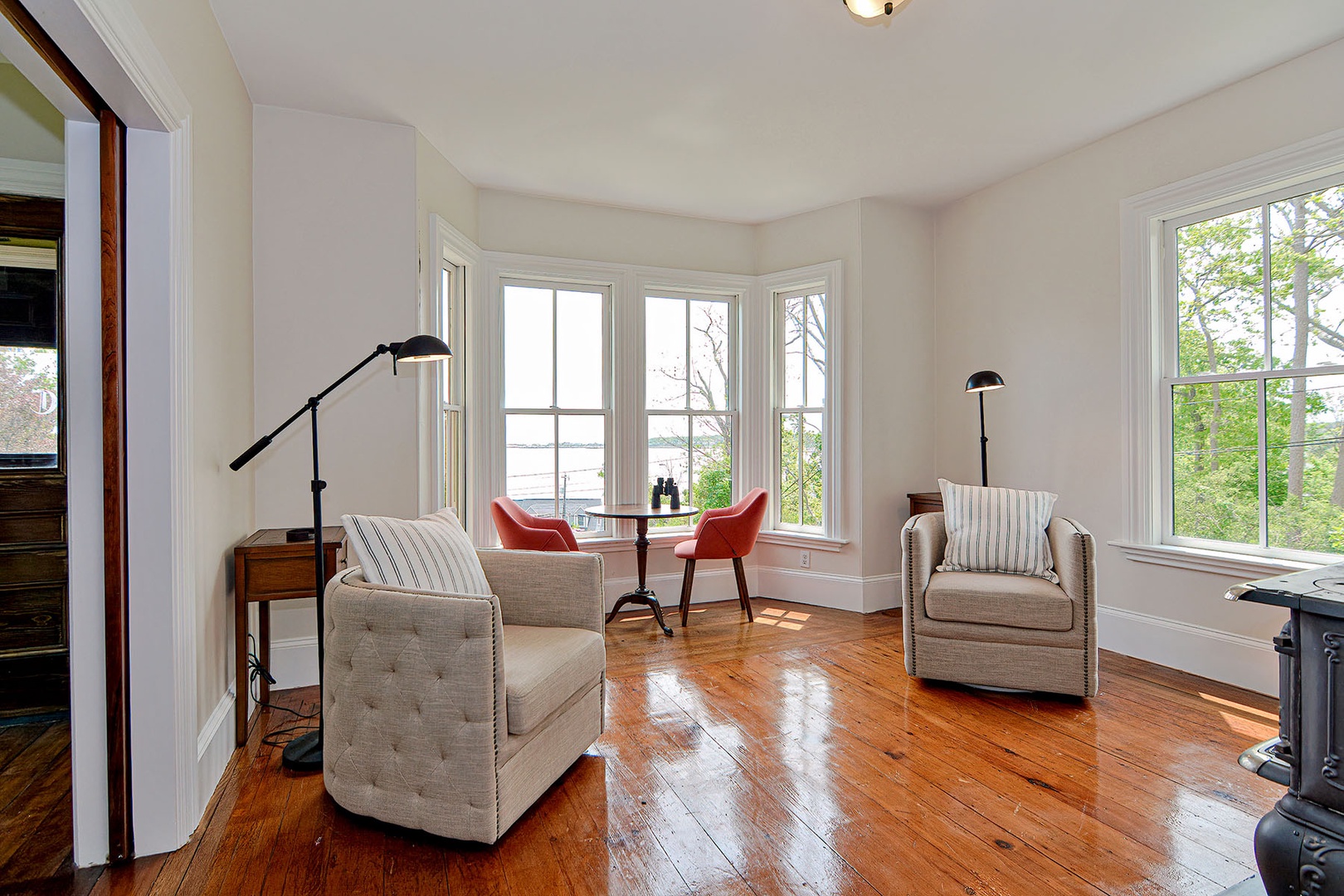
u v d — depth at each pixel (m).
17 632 2.67
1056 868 1.74
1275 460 2.89
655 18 2.44
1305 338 2.79
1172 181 3.18
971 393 4.31
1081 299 3.62
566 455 4.42
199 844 1.87
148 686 1.82
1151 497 3.31
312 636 3.10
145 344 1.83
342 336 3.15
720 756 2.38
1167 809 2.01
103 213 1.76
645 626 4.08
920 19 2.45
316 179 3.11
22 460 2.70
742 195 4.28
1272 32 2.55
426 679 1.83
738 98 3.04
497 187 4.11
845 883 1.69
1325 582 1.46
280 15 2.39
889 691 2.99
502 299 4.24
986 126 3.34
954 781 2.19
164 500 1.83
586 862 1.78
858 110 3.17
